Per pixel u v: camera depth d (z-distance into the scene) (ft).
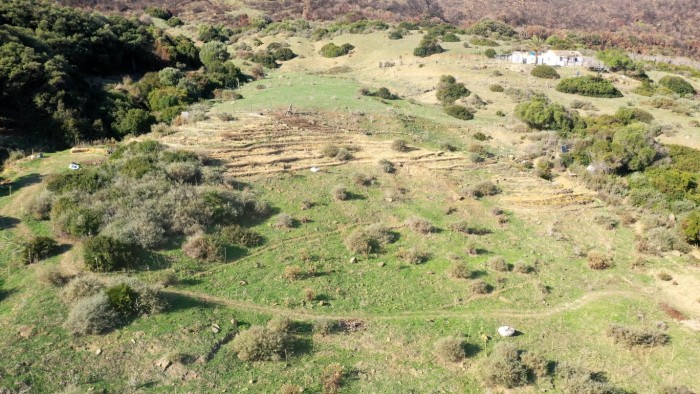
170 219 76.54
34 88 127.44
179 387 51.42
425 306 69.10
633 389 55.57
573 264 82.33
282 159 106.83
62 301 59.82
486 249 84.79
